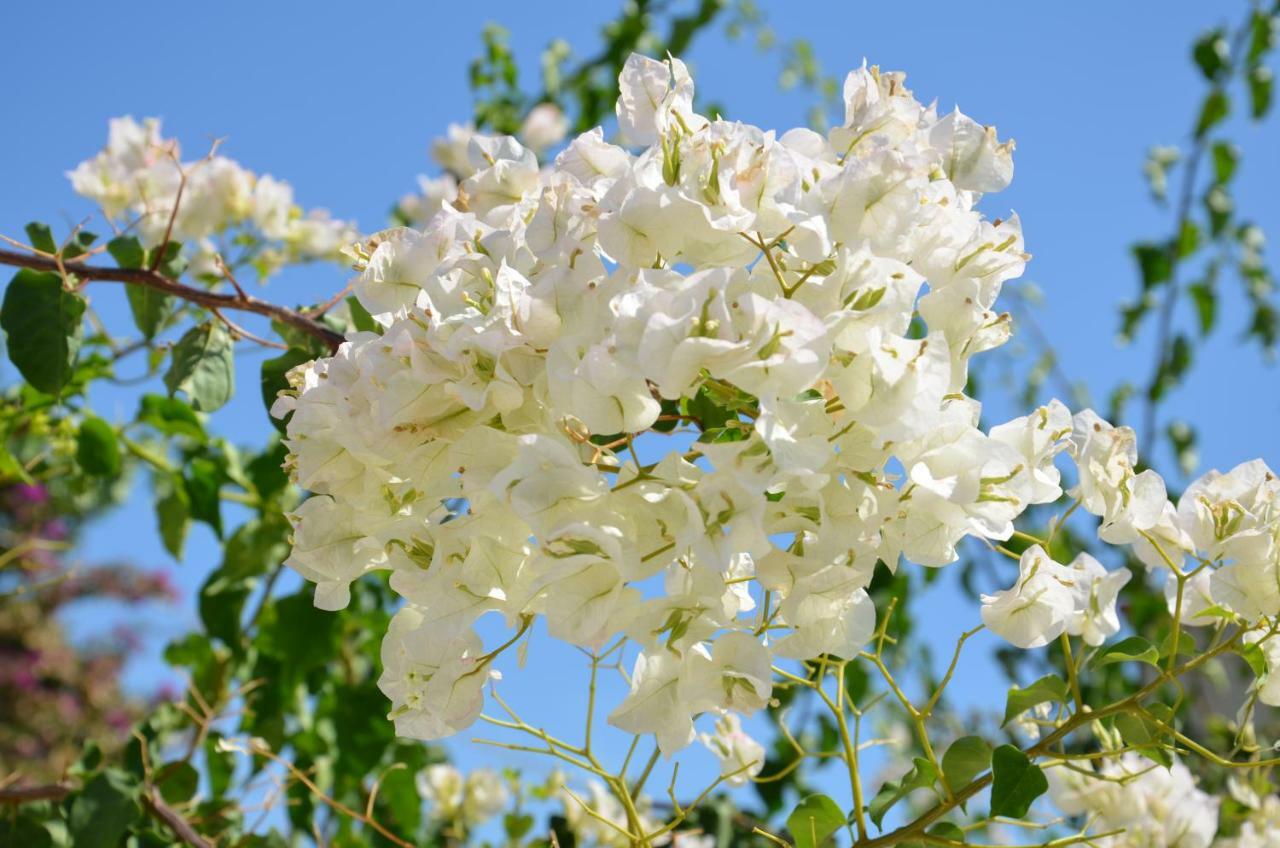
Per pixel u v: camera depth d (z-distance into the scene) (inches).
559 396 34.0
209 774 53.2
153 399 52.1
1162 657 39.1
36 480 55.6
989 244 36.4
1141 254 80.1
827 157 37.3
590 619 34.0
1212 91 79.0
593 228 35.4
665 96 35.8
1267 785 51.7
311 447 35.9
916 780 39.2
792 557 34.6
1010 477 35.6
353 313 46.3
